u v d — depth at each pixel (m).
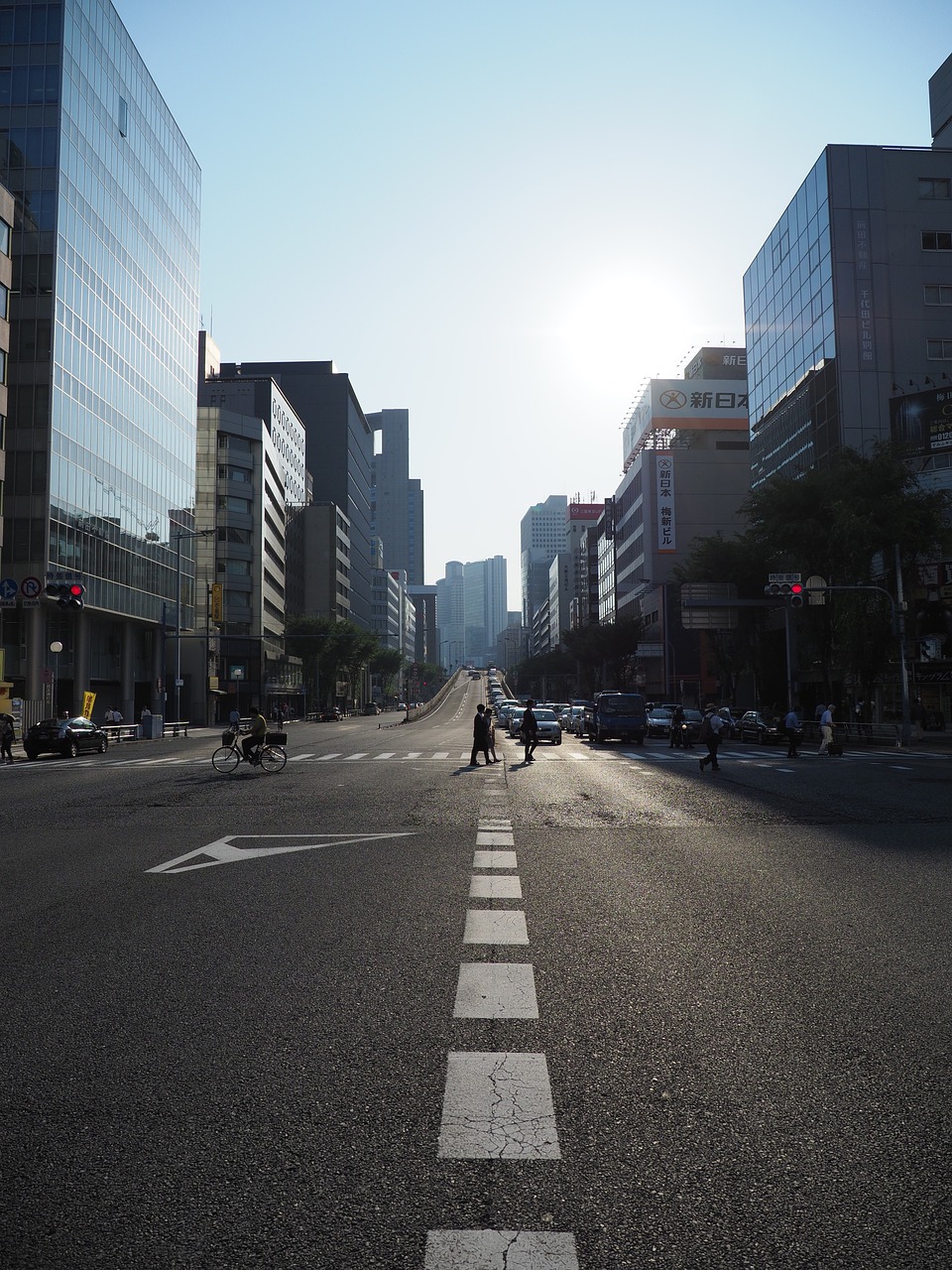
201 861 10.26
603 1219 3.01
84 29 54.78
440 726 74.56
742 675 81.56
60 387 50.75
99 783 21.41
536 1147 3.50
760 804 16.22
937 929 7.06
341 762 28.69
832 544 40.22
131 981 5.73
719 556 52.94
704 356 107.06
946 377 53.78
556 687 162.50
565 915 7.57
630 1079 4.17
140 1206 3.12
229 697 88.81
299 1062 4.39
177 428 71.75
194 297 77.00
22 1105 3.93
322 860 10.30
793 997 5.38
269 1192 3.20
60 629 52.69
